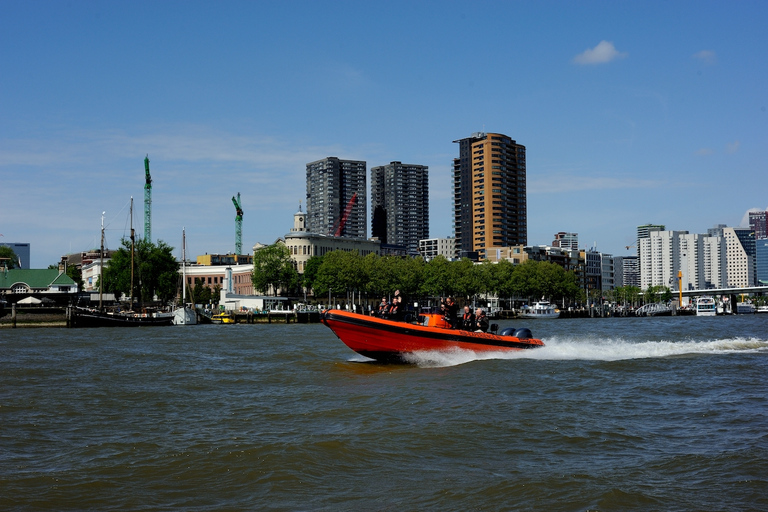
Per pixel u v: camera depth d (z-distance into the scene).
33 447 19.14
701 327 99.50
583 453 17.97
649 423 21.44
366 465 17.03
